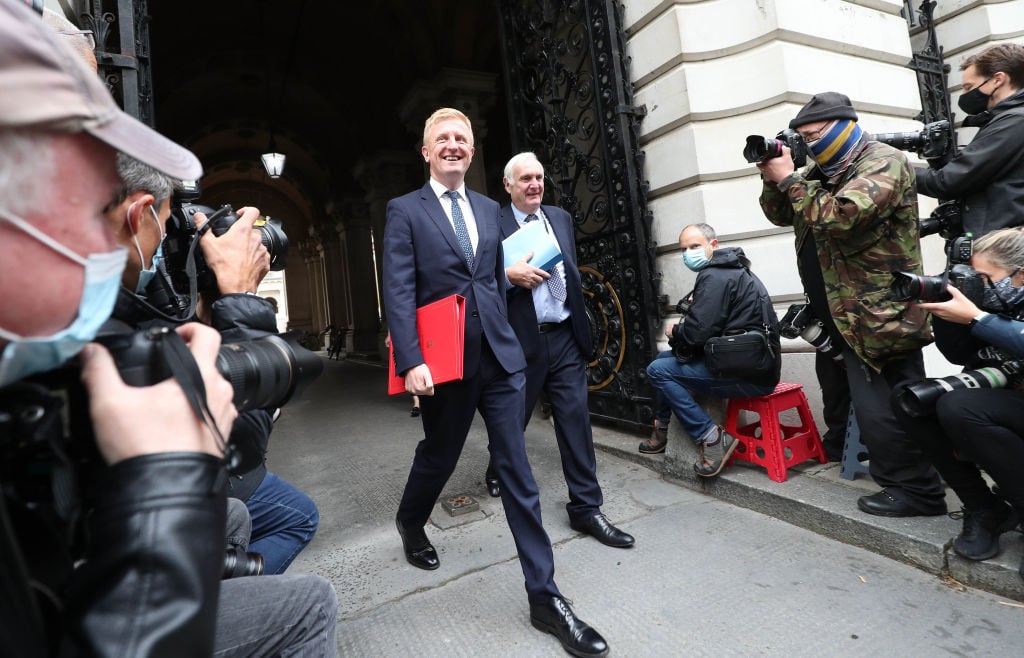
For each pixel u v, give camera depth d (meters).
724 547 2.25
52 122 0.44
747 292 2.58
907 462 2.15
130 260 0.77
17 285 0.43
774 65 3.19
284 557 1.67
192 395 0.57
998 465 1.69
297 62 12.36
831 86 3.32
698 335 2.58
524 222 2.63
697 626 1.74
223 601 0.89
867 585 1.90
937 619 1.69
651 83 3.62
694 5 3.38
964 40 4.57
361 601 2.03
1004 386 1.78
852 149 2.15
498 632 1.79
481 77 8.37
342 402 6.80
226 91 13.54
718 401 2.90
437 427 2.02
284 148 17.94
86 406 0.55
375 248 12.59
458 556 2.34
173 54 10.95
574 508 2.45
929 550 1.94
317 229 20.05
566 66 4.20
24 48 0.43
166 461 0.53
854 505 2.30
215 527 0.55
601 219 3.95
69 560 0.53
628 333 3.77
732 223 3.32
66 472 0.50
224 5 10.12
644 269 3.60
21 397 0.47
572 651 1.63
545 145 4.51
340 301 18.95
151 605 0.48
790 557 2.13
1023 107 2.28
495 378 1.93
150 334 0.59
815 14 3.28
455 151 2.04
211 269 1.20
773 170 2.23
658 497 2.86
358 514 2.92
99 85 0.49
